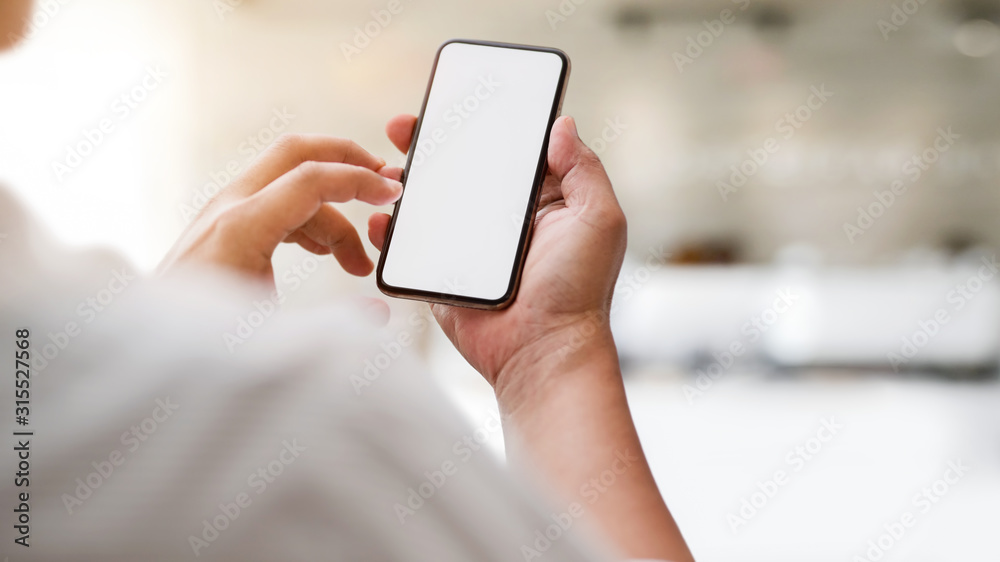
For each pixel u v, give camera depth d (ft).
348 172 1.45
